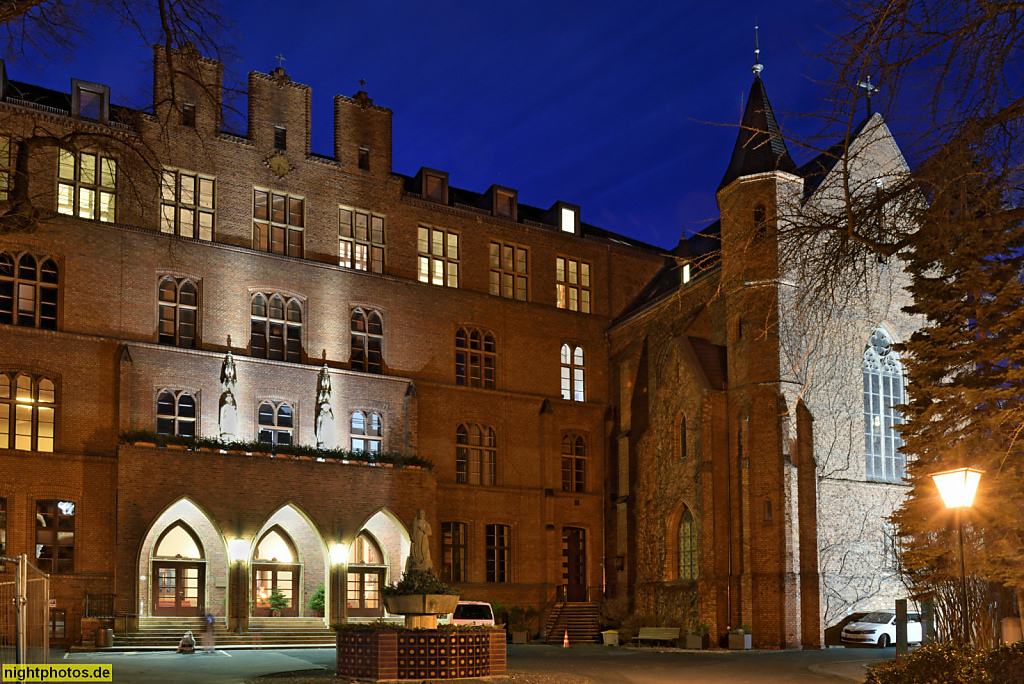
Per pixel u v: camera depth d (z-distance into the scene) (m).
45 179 41.47
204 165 45.72
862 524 43.91
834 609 42.31
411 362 50.12
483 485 50.78
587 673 27.28
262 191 47.59
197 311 44.75
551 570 51.66
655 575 48.28
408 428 48.59
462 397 51.22
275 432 45.66
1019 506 23.94
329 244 48.88
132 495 39.44
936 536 27.22
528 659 33.38
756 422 42.97
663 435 48.53
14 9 15.27
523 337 53.78
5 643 22.05
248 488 41.97
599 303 56.59
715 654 37.22
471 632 23.89
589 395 55.34
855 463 44.38
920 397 27.86
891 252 10.68
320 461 44.00
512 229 54.62
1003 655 16.33
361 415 48.12
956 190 9.95
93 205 43.16
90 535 40.09
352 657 23.53
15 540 38.66
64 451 40.28
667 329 50.81
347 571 45.16
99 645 36.69
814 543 41.84
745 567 42.25
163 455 40.31
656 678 26.08
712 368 45.69
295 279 47.34
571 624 49.84
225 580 42.22
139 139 19.73
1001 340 25.20
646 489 50.06
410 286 50.66
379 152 51.12
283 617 43.62
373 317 49.78
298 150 48.59
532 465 52.69
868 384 45.94
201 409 43.88
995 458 23.88
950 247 10.43
